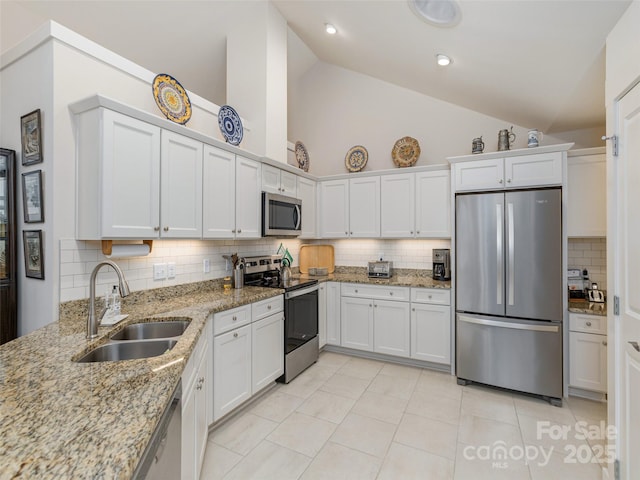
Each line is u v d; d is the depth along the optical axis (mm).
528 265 2676
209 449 1972
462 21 1923
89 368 1134
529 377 2658
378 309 3432
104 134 1684
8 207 1894
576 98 2451
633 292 1404
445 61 2574
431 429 2199
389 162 4055
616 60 1545
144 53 3066
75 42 1818
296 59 4137
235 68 3117
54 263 1734
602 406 2520
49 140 1733
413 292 3248
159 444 972
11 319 1916
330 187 4016
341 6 2379
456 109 3699
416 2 1896
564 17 1609
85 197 1761
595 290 2836
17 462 632
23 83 1873
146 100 2197
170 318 1879
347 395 2680
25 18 2445
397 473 1782
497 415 2383
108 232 1701
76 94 1822
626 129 1469
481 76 2643
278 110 3139
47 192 1750
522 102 2844
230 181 2578
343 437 2104
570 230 2807
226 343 2186
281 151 3193
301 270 4219
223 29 3111
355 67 3926
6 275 1902
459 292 2959
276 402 2557
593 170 2742
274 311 2736
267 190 3031
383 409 2459
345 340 3611
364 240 4133
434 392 2748
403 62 3023
